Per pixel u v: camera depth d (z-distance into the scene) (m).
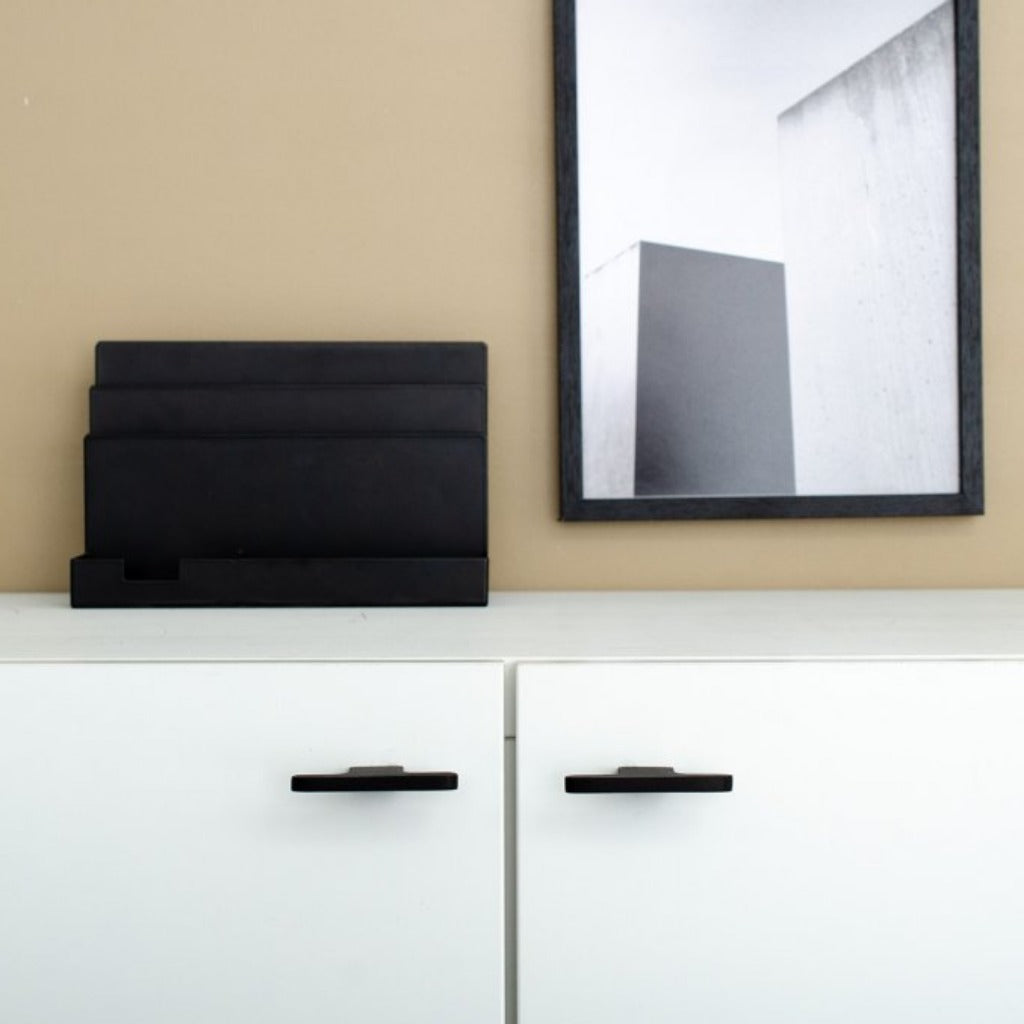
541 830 0.71
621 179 1.03
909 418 1.04
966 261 1.03
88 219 1.04
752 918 0.71
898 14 1.03
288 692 0.71
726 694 0.71
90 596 0.94
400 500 0.97
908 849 0.72
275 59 1.04
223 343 1.00
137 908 0.71
